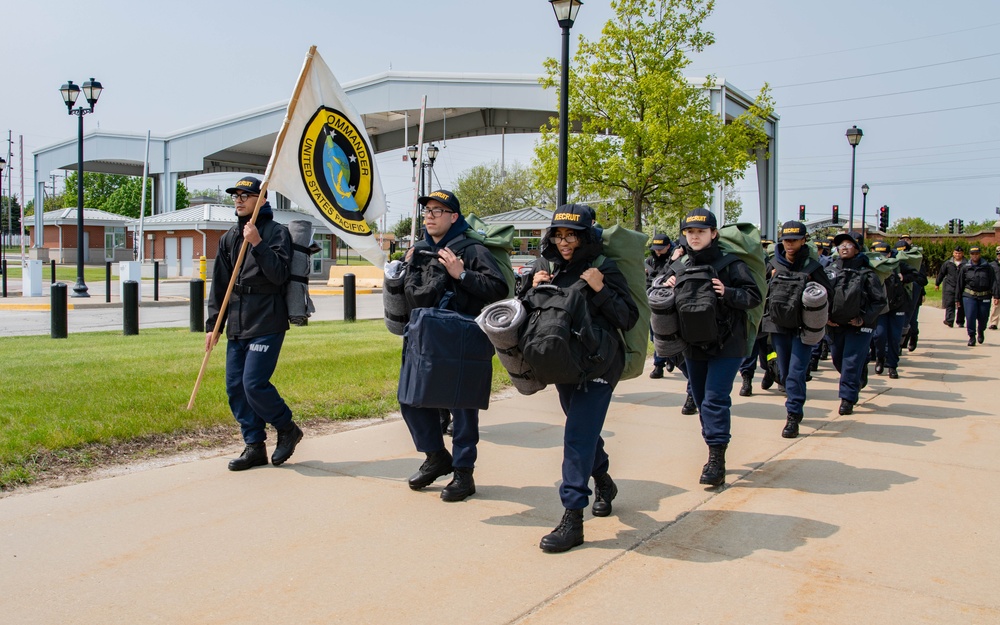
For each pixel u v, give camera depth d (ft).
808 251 23.35
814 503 16.58
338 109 20.35
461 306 15.99
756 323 18.84
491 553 13.56
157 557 13.12
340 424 23.57
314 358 31.89
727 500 16.76
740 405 28.55
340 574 12.57
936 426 24.64
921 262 45.24
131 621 10.91
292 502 16.05
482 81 139.23
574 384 14.25
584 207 13.88
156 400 22.57
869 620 11.23
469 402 14.96
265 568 12.76
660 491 17.37
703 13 68.74
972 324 49.21
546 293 13.51
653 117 67.77
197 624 10.86
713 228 17.98
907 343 47.85
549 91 137.59
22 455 17.70
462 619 11.12
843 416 26.30
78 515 15.03
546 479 18.13
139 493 16.42
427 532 14.51
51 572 12.47
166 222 141.38
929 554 13.78
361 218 21.15
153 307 77.61
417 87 142.51
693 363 18.72
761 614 11.39
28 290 88.33
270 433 22.03
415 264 16.34
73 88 84.23
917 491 17.52
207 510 15.46
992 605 11.77
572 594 11.98
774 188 144.87
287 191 18.94
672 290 18.08
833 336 26.81
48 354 32.50
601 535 14.56
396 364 31.73
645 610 11.48
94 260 200.95
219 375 26.84
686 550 13.84
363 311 73.61
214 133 167.94
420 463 19.16
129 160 179.73
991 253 141.38
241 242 17.92
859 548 14.01
